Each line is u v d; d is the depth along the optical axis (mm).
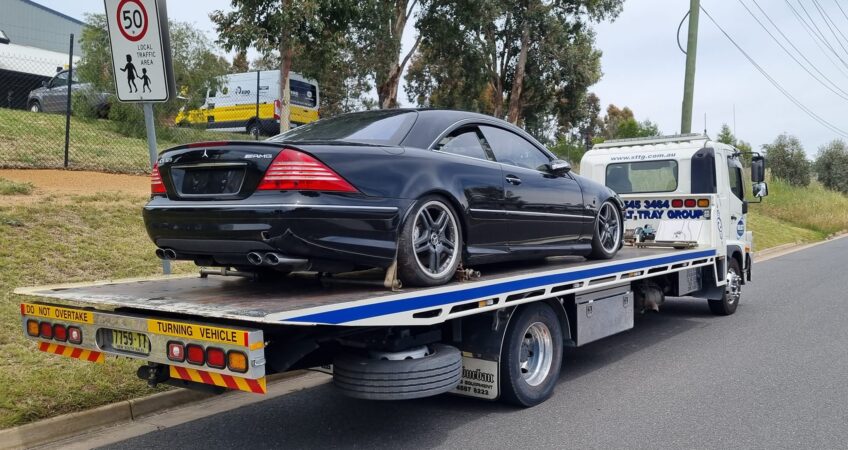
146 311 4180
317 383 6230
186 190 4367
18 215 8477
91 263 7789
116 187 11109
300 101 21781
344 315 3742
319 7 12906
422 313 4332
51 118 15438
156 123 15750
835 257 19547
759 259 19500
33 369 5273
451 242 4773
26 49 27031
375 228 4246
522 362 5547
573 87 27672
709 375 6422
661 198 9250
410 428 4945
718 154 9312
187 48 16297
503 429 4918
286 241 3914
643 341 8086
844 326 8859
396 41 20734
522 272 5504
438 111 5266
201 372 3742
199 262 4477
